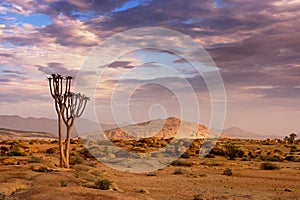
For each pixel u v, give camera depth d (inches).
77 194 541.6
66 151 1100.5
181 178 991.0
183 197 665.0
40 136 4731.8
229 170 1090.1
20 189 618.5
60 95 1093.1
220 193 725.9
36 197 522.0
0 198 484.7
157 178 987.9
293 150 2456.9
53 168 969.5
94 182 738.8
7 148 1854.1
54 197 519.5
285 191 770.2
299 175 1075.3
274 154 2060.8
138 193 676.7
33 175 772.6
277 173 1123.3
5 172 808.3
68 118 1101.1
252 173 1120.2
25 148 1916.8
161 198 645.9
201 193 717.3
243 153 1849.2
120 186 796.0
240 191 761.0
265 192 751.7
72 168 1079.0
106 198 529.7
